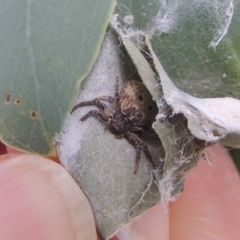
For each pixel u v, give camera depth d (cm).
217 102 5
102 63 5
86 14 5
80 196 5
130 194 5
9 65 5
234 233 7
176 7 5
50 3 5
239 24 5
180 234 7
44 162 5
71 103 5
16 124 5
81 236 5
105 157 5
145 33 5
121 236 6
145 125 6
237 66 5
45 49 5
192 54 5
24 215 5
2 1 5
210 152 7
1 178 5
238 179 7
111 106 6
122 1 5
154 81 5
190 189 7
